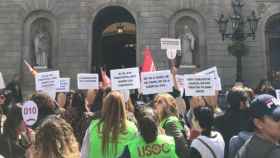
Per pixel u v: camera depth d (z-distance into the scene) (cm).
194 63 3109
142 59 3062
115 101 750
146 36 3083
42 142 581
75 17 3123
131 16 3347
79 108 1118
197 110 780
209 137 763
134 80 1245
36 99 874
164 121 905
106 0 3139
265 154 503
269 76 3147
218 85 1388
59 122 602
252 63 3105
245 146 526
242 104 858
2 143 770
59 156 573
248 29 3041
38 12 3156
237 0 2464
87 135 766
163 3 3122
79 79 1533
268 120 515
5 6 3141
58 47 3120
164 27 3102
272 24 3194
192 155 754
